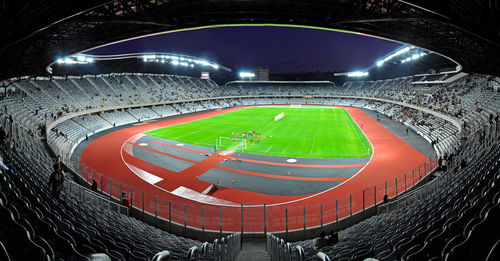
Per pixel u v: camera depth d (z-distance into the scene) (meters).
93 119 66.06
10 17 14.73
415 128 58.19
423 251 6.67
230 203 24.75
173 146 47.22
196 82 132.88
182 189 28.44
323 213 22.05
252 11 23.42
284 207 23.45
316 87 151.62
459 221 8.20
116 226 13.80
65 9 16.20
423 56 89.56
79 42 28.56
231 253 11.00
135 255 8.66
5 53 24.69
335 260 8.55
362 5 19.95
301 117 83.50
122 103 80.94
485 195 10.08
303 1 20.45
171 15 23.56
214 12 23.67
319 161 37.81
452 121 49.22
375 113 92.81
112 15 20.14
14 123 35.12
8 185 11.07
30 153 26.66
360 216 21.03
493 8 13.41
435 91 76.50
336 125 67.62
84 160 38.81
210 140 51.66
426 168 33.03
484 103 48.81
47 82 67.25
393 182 28.89
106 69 87.75
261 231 19.05
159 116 88.31
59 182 14.12
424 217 12.28
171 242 13.27
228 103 129.62
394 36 25.62
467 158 26.14
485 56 27.42
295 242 17.78
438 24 24.08
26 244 5.66
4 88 51.12
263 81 155.12
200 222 20.47
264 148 45.28
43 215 9.85
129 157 40.44
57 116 54.03
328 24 24.06
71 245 7.11
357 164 36.00
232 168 35.22
